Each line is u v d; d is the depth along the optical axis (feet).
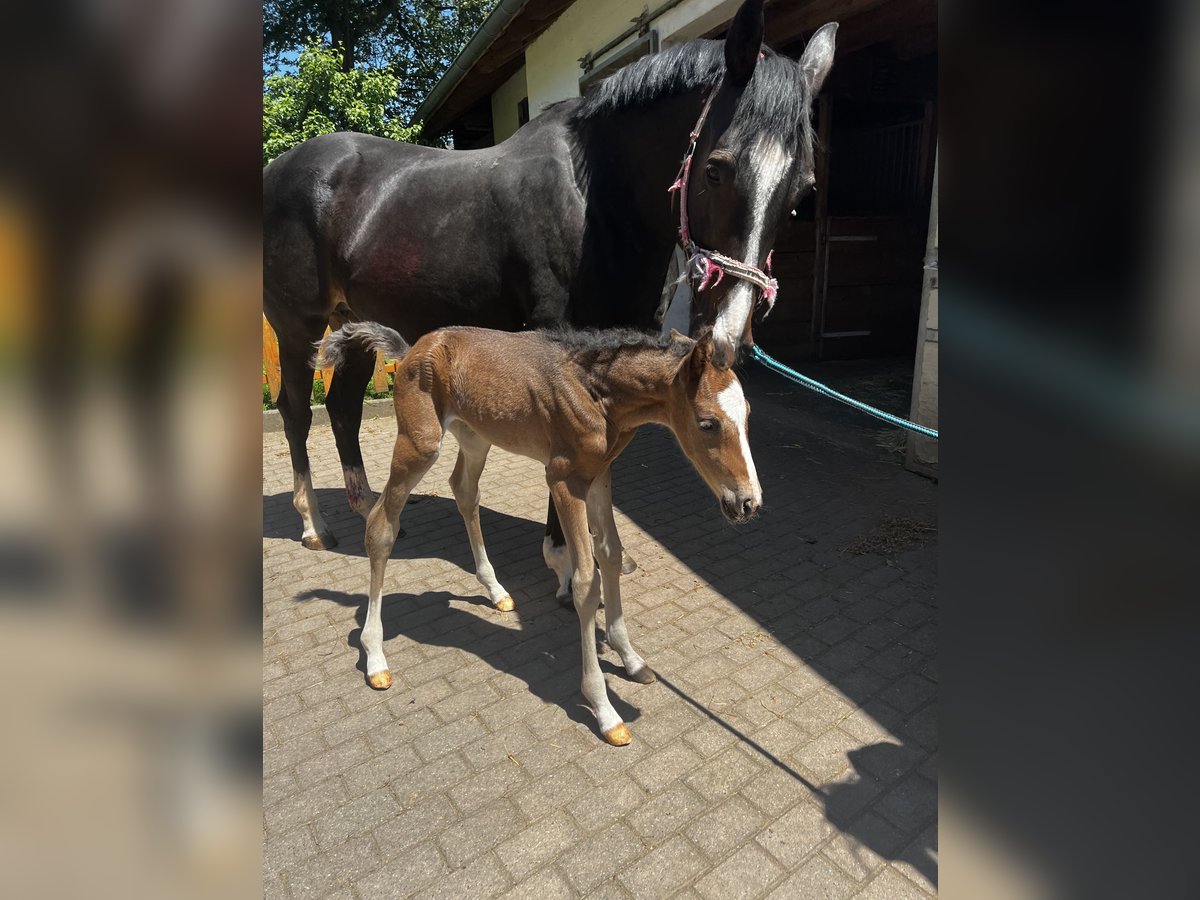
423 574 12.75
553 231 10.05
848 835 6.94
